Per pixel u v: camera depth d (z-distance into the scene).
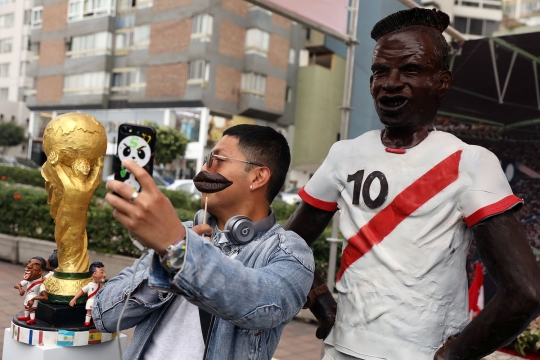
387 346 1.54
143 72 28.98
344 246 1.73
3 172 19.28
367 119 24.19
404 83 1.56
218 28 27.30
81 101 31.08
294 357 4.38
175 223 1.15
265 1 3.40
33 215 7.40
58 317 2.43
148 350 1.63
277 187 1.67
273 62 29.62
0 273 6.69
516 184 4.52
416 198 1.54
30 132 34.59
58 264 2.57
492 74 4.62
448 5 21.45
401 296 1.54
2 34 42.06
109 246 6.48
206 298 1.19
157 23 28.41
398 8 7.91
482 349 1.45
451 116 4.83
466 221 1.51
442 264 1.53
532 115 4.43
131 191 1.11
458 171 1.52
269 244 1.54
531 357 2.97
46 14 33.12
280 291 1.37
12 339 2.48
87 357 2.47
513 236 1.43
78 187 2.50
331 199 1.81
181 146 26.33
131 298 1.63
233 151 1.60
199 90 27.03
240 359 1.49
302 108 31.83
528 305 1.37
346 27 4.06
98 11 30.23
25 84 41.12
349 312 1.65
